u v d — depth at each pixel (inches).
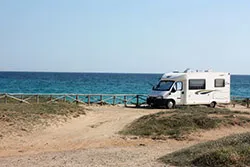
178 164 410.0
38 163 437.1
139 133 671.8
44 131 699.4
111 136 656.4
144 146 570.3
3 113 747.4
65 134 684.1
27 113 780.6
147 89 2746.1
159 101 1101.1
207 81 1160.2
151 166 408.2
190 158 422.3
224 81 1191.6
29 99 1173.1
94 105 1182.9
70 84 3334.2
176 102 1117.1
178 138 634.2
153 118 772.0
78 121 826.2
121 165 415.8
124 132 682.8
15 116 740.7
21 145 595.5
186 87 1127.6
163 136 652.1
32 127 706.2
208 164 392.5
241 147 422.0
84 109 987.3
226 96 1194.0
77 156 477.7
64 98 1211.9
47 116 795.4
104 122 809.5
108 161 440.5
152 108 1128.8
